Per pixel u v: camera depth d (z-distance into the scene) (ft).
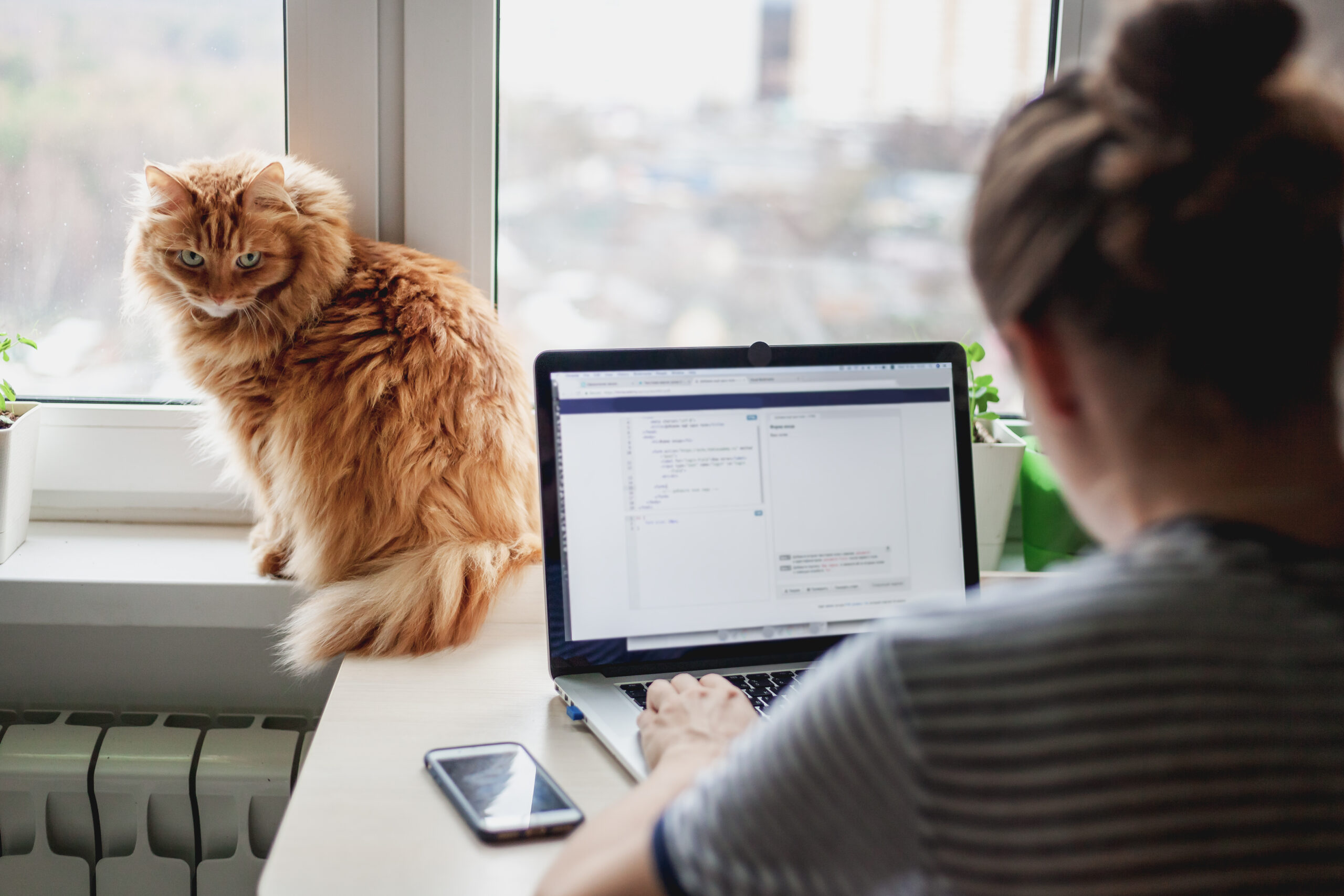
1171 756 1.28
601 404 3.18
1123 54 1.43
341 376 3.82
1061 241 1.42
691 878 1.50
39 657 4.17
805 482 3.29
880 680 1.38
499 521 3.87
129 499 4.43
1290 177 1.34
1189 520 1.42
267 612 3.83
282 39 4.13
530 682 3.18
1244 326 1.36
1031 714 1.32
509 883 2.25
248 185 3.76
